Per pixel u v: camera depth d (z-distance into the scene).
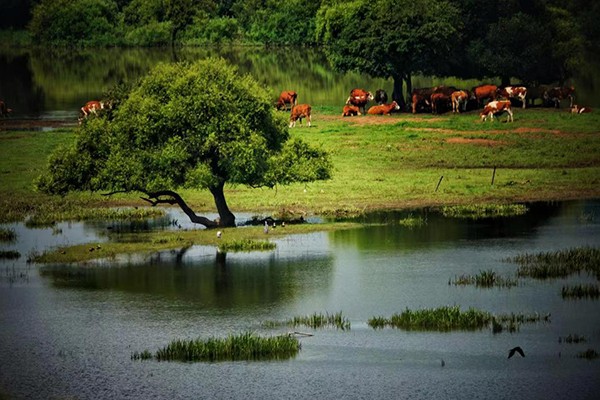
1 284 92.88
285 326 79.56
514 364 71.12
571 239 106.25
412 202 127.19
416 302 84.88
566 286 88.31
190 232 112.06
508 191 132.50
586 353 72.44
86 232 114.19
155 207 128.00
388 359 72.44
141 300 87.12
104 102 118.94
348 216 119.81
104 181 110.50
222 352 73.75
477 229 111.81
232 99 112.12
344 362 72.06
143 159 110.56
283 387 67.94
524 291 87.56
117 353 74.62
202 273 95.12
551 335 76.56
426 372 70.00
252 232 110.94
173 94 111.25
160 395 66.94
